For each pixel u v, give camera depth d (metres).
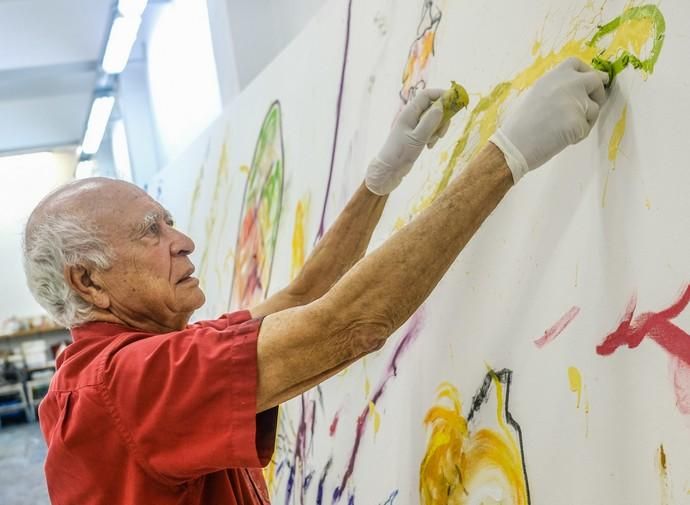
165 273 1.12
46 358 8.24
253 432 0.89
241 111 2.59
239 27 3.28
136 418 0.93
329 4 1.79
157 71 5.80
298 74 2.00
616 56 0.87
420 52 1.34
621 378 0.84
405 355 1.29
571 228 0.93
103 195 1.10
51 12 5.41
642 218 0.82
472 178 0.89
